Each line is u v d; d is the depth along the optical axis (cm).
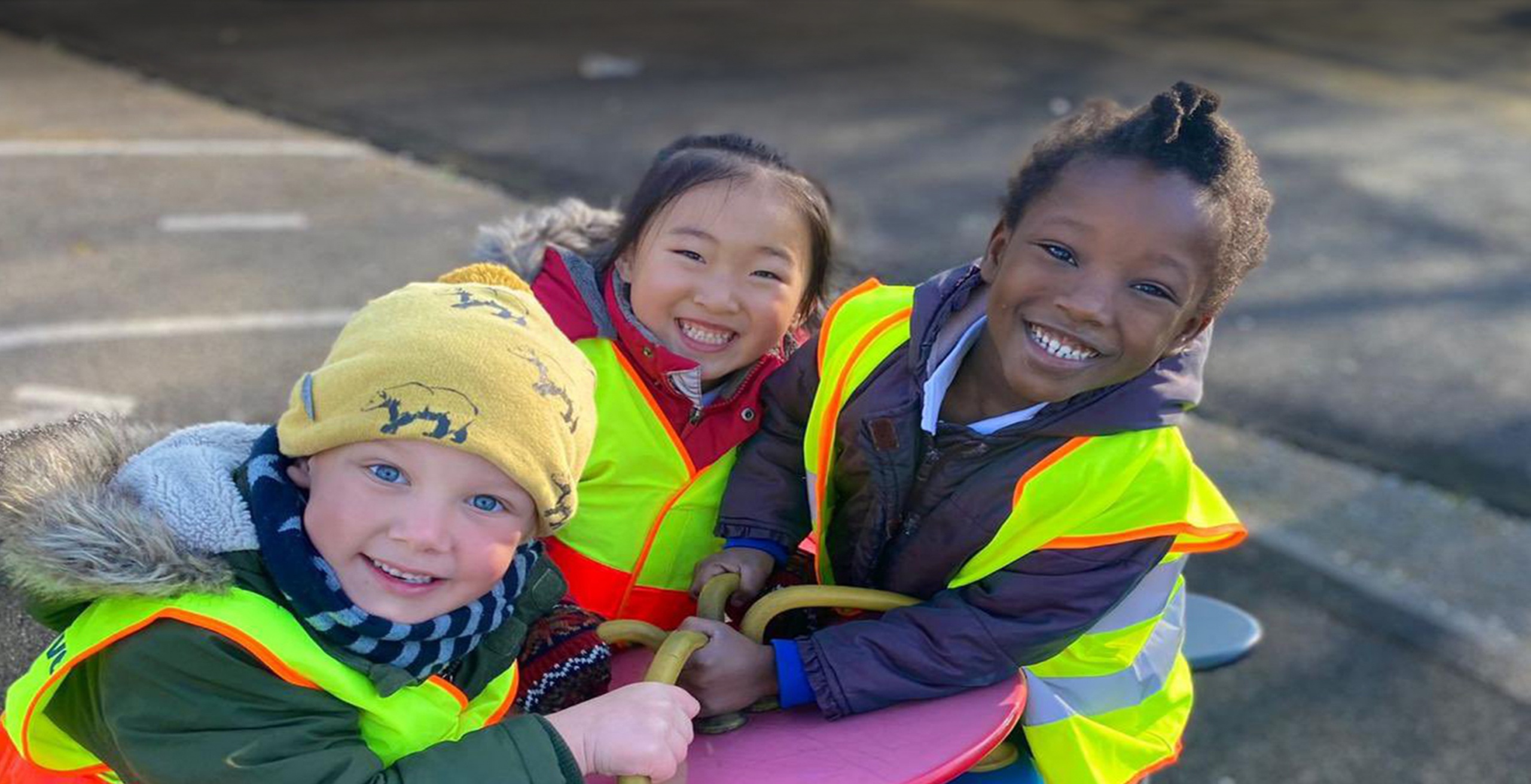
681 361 171
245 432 137
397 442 121
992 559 155
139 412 340
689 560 179
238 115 595
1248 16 1050
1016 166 160
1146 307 140
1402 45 982
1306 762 268
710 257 170
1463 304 497
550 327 133
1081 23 970
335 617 122
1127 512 151
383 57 715
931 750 145
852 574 173
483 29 803
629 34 823
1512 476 377
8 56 655
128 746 119
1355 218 588
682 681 149
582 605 174
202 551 121
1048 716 163
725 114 661
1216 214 139
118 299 404
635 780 130
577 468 131
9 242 437
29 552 115
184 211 478
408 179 532
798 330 190
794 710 154
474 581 125
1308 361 438
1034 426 152
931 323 158
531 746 125
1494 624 313
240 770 119
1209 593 316
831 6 957
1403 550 339
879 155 617
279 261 443
